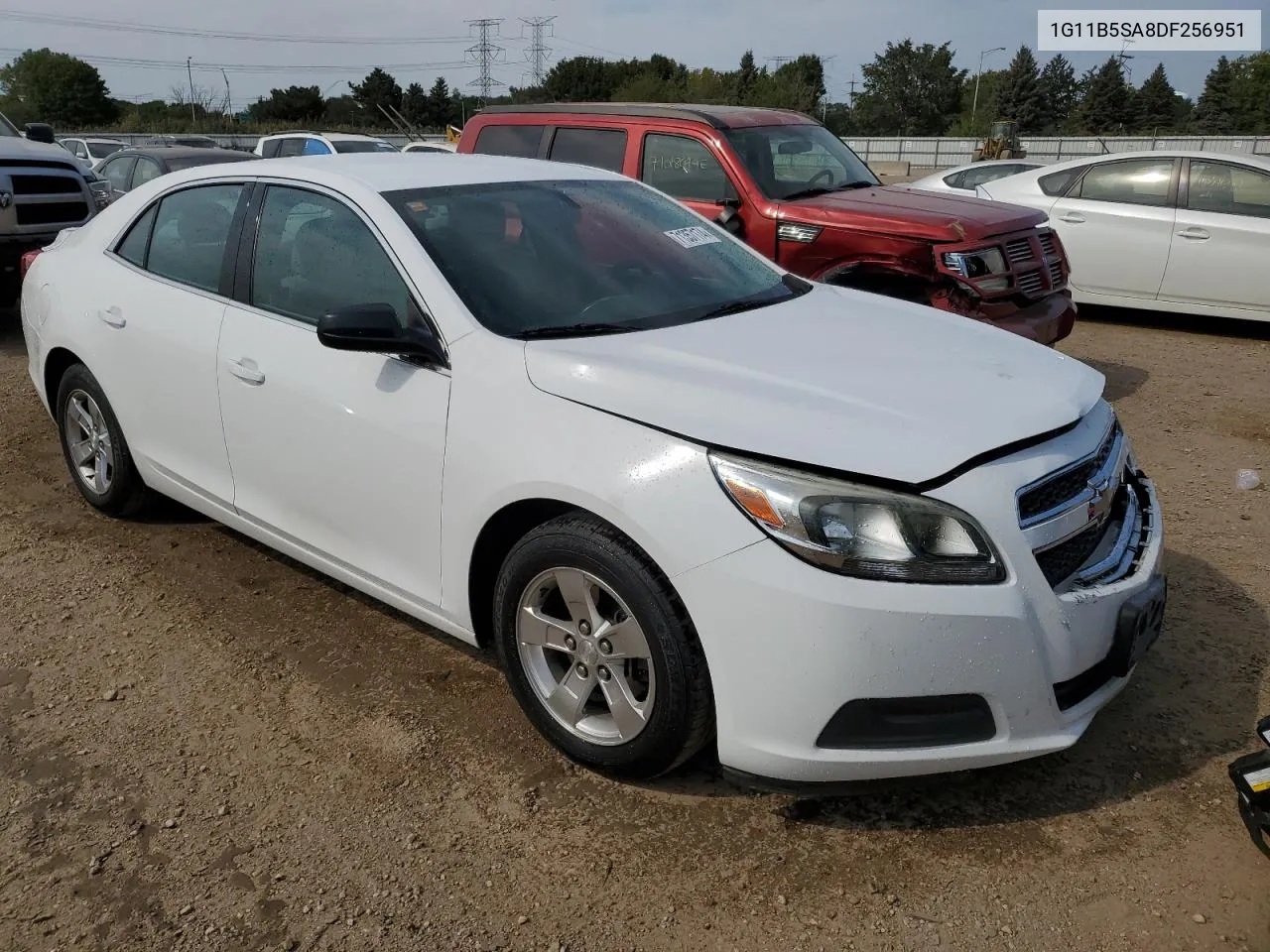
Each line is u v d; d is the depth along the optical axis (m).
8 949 2.40
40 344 4.78
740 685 2.51
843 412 2.61
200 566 4.36
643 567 2.62
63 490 5.23
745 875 2.60
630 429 2.66
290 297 3.60
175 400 4.02
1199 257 8.66
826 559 2.42
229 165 4.11
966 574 2.44
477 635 3.18
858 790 2.60
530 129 7.70
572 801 2.88
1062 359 3.25
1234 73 80.56
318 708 3.34
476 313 3.10
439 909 2.51
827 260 6.46
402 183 3.56
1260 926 2.42
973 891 2.54
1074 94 90.44
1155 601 2.76
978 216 6.25
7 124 10.42
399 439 3.14
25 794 2.93
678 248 3.83
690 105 7.50
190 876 2.62
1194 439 6.10
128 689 3.45
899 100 85.69
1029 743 2.57
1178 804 2.85
